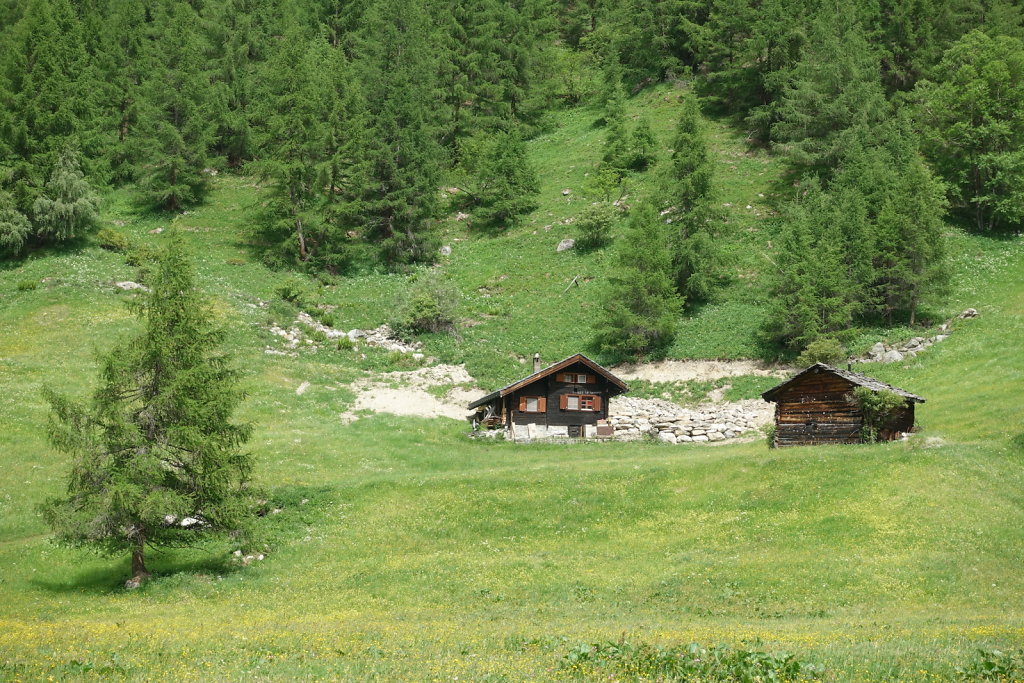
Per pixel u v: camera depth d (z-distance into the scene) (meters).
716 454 48.75
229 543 37.00
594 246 91.50
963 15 107.06
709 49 120.81
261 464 49.03
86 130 89.19
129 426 32.16
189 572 34.09
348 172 97.25
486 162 103.31
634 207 96.44
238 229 96.19
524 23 124.56
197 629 24.06
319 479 46.94
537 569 32.97
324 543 37.62
